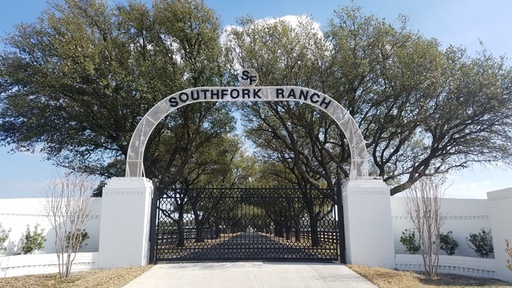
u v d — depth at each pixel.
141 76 17.31
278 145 23.64
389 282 9.00
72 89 17.48
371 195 11.85
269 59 16.72
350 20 17.56
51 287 8.62
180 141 20.48
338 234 12.27
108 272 10.22
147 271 10.32
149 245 11.91
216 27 19.81
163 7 18.81
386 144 18.94
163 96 17.52
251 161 33.59
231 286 8.59
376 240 11.55
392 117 17.08
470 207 14.23
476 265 10.41
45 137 18.86
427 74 15.48
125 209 11.59
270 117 21.03
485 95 15.17
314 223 13.73
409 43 17.03
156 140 20.62
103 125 18.20
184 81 17.97
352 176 12.44
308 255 12.59
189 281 9.09
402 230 15.19
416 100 16.48
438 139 16.84
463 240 14.23
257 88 13.20
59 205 10.57
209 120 21.27
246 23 18.11
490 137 16.41
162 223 12.56
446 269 11.05
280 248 12.75
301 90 13.19
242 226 12.92
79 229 10.33
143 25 19.17
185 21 18.88
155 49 19.25
